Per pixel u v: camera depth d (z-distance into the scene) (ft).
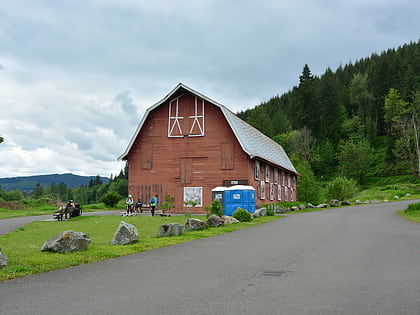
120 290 22.72
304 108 414.00
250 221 75.61
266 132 370.12
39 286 23.76
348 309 18.83
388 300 20.42
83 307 19.31
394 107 406.41
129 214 100.94
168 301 20.34
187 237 49.14
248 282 24.73
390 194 237.25
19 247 41.52
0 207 148.05
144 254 36.32
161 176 123.34
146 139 126.21
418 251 37.99
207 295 21.52
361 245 42.42
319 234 53.78
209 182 118.73
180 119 123.65
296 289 22.85
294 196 183.93
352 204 178.29
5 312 18.53
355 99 497.87
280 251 38.22
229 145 118.11
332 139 409.69
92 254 34.94
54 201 174.81
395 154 341.21
